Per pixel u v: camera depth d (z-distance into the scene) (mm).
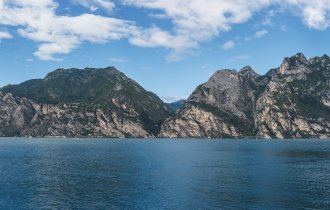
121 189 87812
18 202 75250
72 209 69750
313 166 134625
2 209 69938
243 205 71250
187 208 69375
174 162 152125
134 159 167750
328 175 110125
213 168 129000
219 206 70688
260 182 97188
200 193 82375
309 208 69062
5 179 104000
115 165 139625
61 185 93812
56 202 75062
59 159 167750
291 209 68500
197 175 110875
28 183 97125
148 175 111250
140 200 76062
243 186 90688
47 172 118688
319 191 84312
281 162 150625
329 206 70500
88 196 80312
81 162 152250
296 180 100312
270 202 73750
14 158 173750
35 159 167750
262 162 151125
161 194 81500
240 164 142625
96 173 116125
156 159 167875
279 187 89500
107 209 69500
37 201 76000
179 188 88312
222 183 95250
